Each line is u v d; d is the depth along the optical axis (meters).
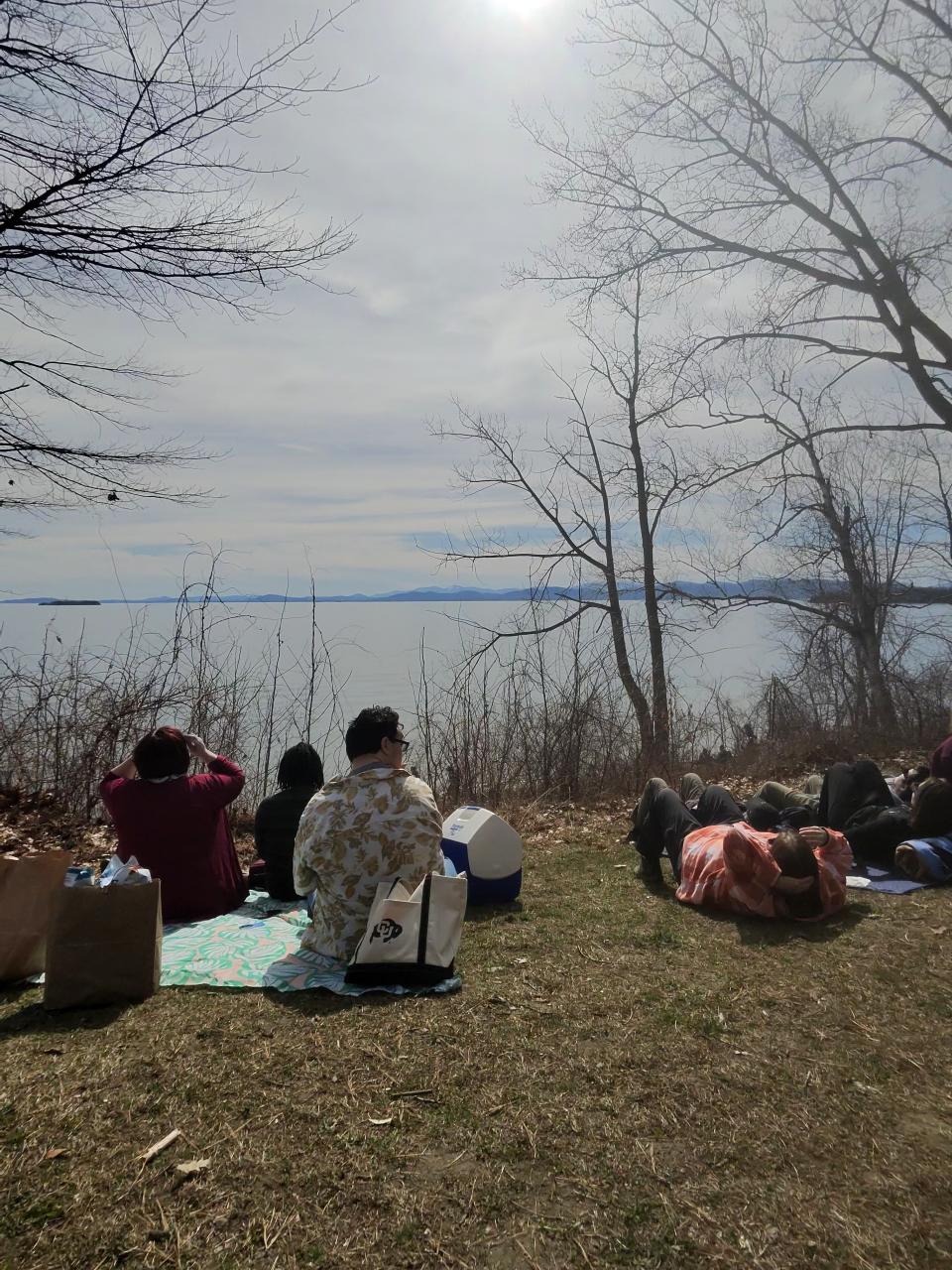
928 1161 2.42
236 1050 3.05
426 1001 3.50
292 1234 2.14
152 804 4.55
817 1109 2.69
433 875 3.75
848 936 4.32
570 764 9.78
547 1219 2.19
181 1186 2.31
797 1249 2.09
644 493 16.02
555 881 5.64
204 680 8.44
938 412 13.54
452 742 9.74
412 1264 2.05
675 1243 2.11
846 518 15.44
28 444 6.81
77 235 5.75
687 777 6.35
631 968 3.90
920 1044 3.12
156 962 3.56
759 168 13.62
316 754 5.16
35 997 3.55
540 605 13.41
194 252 6.00
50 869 3.77
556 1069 2.94
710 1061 3.00
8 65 5.05
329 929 3.92
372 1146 2.49
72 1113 2.63
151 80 5.23
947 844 5.21
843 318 13.94
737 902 4.68
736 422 16.02
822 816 5.95
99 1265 2.03
